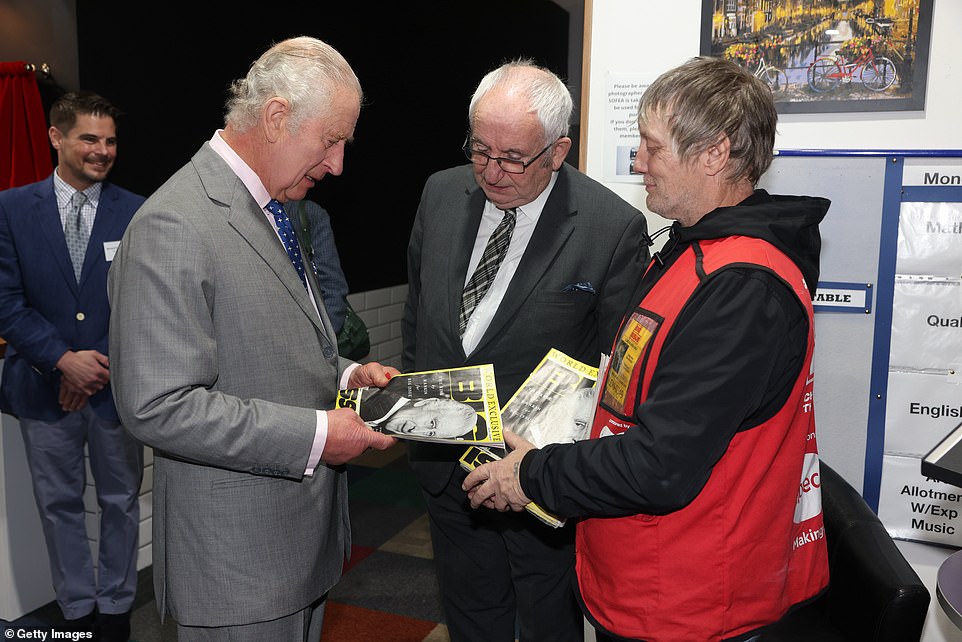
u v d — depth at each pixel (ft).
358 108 4.67
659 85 4.04
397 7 16.44
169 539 4.55
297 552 4.70
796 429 4.08
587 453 4.03
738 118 3.85
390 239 17.30
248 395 4.46
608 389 4.43
